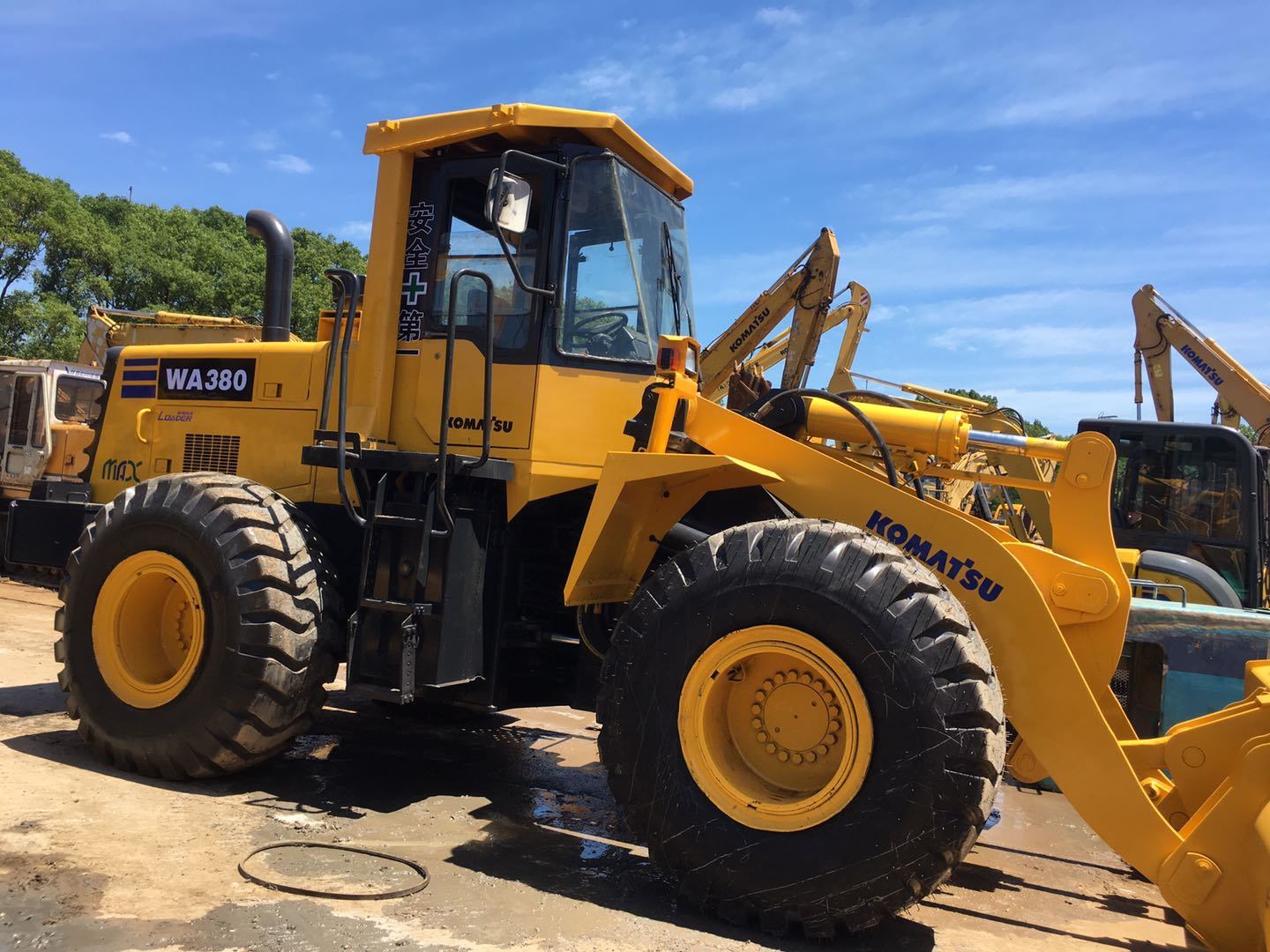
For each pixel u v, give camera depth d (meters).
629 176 4.22
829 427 3.96
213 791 3.83
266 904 2.73
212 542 3.80
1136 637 4.70
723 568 3.02
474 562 3.87
